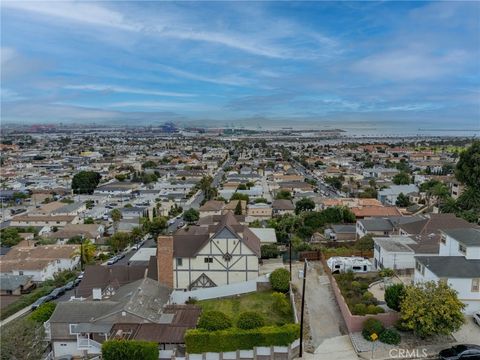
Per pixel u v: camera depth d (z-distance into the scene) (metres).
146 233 96.88
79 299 47.47
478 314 35.34
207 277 53.56
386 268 48.25
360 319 35.38
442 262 38.53
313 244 68.44
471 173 89.94
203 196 151.75
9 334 36.53
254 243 57.03
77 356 39.31
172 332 36.31
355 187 151.75
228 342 33.88
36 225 109.25
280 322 40.91
